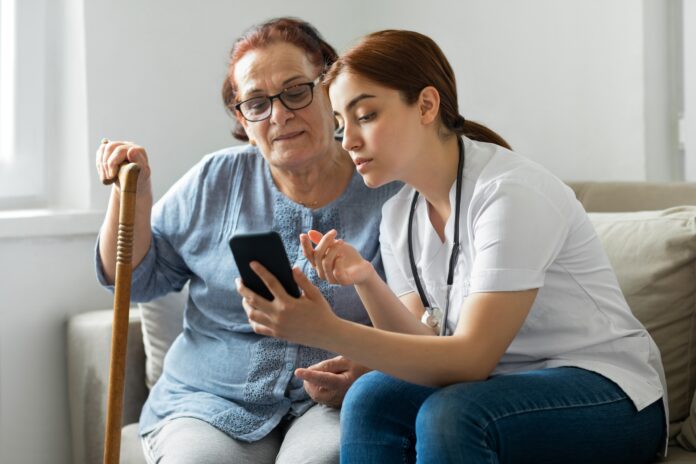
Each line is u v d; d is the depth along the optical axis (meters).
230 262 1.73
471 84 2.55
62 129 2.41
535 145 2.39
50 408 2.27
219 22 2.51
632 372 1.37
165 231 1.80
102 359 2.07
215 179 1.79
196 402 1.66
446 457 1.18
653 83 2.17
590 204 1.91
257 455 1.59
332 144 1.74
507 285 1.29
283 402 1.66
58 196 2.45
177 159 2.45
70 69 2.36
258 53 1.67
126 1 2.35
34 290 2.24
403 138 1.37
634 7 2.15
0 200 2.37
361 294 1.43
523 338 1.40
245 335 1.72
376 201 1.74
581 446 1.27
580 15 2.26
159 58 2.41
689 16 2.10
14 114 2.38
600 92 2.23
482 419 1.20
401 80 1.35
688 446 1.48
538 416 1.24
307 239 1.38
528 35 2.38
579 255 1.39
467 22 2.54
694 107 2.11
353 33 2.77
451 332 1.46
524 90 2.41
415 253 1.55
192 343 1.78
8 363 2.21
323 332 1.24
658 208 1.82
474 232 1.38
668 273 1.60
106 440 1.44
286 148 1.67
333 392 1.59
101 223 2.30
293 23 1.72
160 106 2.42
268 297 1.24
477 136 1.52
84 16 2.29
